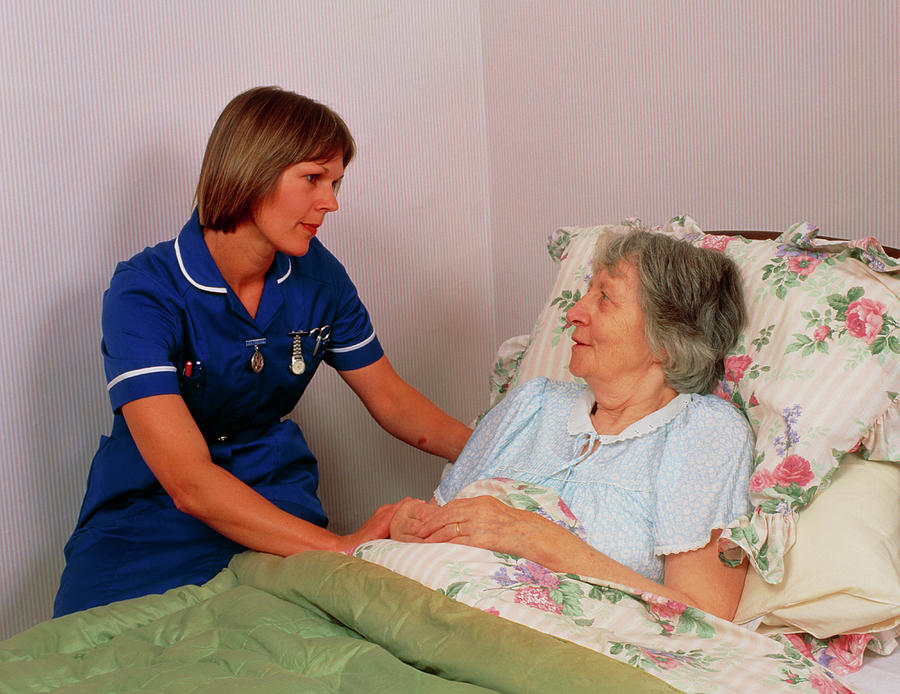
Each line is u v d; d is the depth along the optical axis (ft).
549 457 5.47
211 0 7.71
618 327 5.09
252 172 5.55
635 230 5.42
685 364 5.11
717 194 7.72
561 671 3.64
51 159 7.06
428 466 9.53
